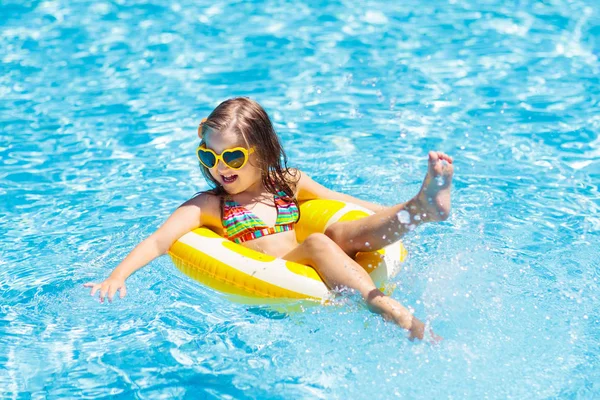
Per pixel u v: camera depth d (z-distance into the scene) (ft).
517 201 20.72
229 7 35.24
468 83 28.27
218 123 17.30
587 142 24.11
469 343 14.71
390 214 16.21
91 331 15.83
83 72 29.50
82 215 20.52
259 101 27.20
